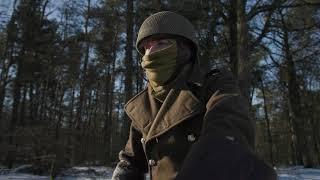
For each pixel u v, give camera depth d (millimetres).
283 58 21359
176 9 18641
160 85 1401
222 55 20234
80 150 16109
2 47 32125
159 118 1363
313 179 17562
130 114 1504
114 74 29312
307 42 21172
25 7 31875
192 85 1334
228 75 1322
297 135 29516
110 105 39875
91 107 47906
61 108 36594
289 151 47438
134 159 1744
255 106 39719
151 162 1390
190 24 1440
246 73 15875
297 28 21719
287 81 25406
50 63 35031
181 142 1316
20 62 32219
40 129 14961
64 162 14062
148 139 1383
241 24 16766
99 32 31469
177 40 1392
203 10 19312
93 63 38719
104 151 21984
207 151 832
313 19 21062
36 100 40812
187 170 805
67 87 40219
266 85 23312
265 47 21016
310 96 40250
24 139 15266
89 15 29484
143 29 1409
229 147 843
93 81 40438
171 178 1312
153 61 1357
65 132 14766
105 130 38969
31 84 38938
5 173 16562
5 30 31188
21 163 17453
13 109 31828
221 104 1071
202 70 1399
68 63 35312
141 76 19156
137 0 19984
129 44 20219
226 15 20484
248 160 812
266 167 815
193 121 1309
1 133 15961
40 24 32969
